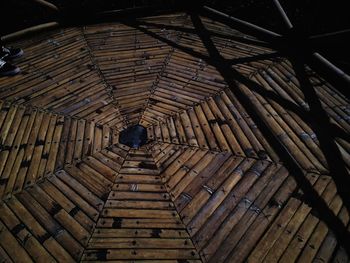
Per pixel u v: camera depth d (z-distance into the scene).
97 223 2.26
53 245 2.11
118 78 3.86
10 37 4.52
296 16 4.96
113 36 4.80
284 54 4.16
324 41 3.72
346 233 2.17
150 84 3.76
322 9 4.76
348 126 3.08
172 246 2.13
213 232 2.22
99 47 4.50
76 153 2.82
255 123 3.12
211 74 3.89
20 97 3.46
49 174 2.61
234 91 3.57
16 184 2.50
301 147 2.84
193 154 2.84
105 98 3.53
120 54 4.34
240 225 2.25
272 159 2.74
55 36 4.79
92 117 3.24
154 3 6.08
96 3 5.69
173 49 4.45
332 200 2.38
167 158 2.81
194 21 5.25
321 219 2.26
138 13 5.45
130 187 2.54
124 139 3.01
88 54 4.32
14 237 2.14
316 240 2.13
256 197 2.44
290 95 3.47
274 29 5.27
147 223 2.27
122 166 2.73
